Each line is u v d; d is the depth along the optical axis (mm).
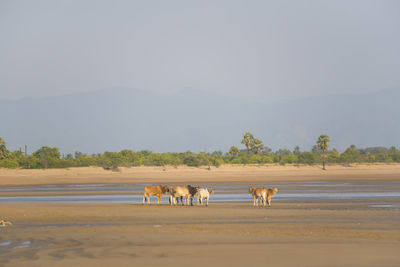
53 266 49312
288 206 123500
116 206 124625
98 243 63406
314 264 49469
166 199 161125
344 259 51719
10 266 49438
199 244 62031
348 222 86062
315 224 83438
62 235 70875
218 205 127375
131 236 69438
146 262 51000
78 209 114250
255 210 110000
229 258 52688
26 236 70062
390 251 56062
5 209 115312
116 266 49156
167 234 71500
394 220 88812
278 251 56469
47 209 114875
